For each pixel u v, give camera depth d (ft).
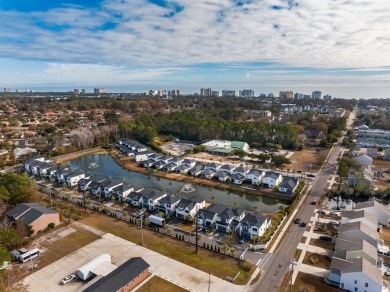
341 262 154.81
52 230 206.69
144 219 222.89
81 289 145.79
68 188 296.30
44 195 276.41
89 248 184.96
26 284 151.02
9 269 163.02
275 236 198.39
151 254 178.09
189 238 198.08
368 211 218.38
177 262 169.78
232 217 209.67
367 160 343.67
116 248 184.85
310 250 180.75
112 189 268.41
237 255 176.65
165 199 237.86
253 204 261.65
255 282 152.15
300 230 205.77
